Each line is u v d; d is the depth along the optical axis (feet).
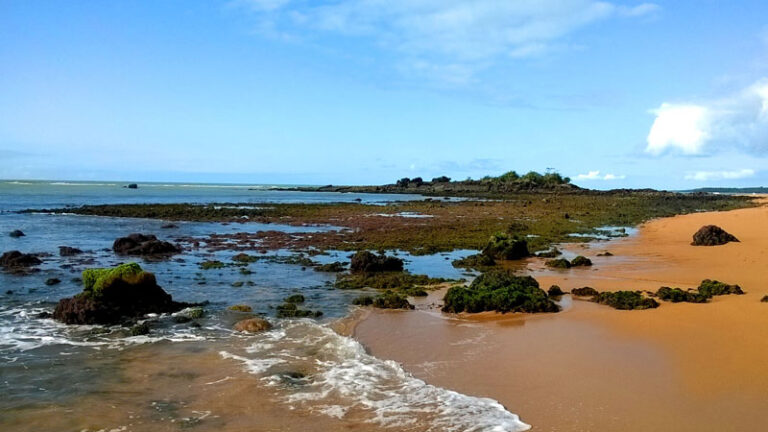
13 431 28.09
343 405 31.01
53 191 391.45
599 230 133.18
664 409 29.25
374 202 284.61
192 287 65.00
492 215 186.91
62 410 30.71
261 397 32.32
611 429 27.20
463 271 77.20
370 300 56.49
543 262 84.23
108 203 246.47
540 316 49.78
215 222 156.76
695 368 35.01
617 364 36.27
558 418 28.60
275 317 51.11
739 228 119.44
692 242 100.78
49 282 65.57
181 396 32.60
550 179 462.60
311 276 73.10
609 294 54.95
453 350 40.52
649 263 79.87
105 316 49.34
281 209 214.07
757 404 29.50
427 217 177.99
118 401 31.89
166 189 542.16
